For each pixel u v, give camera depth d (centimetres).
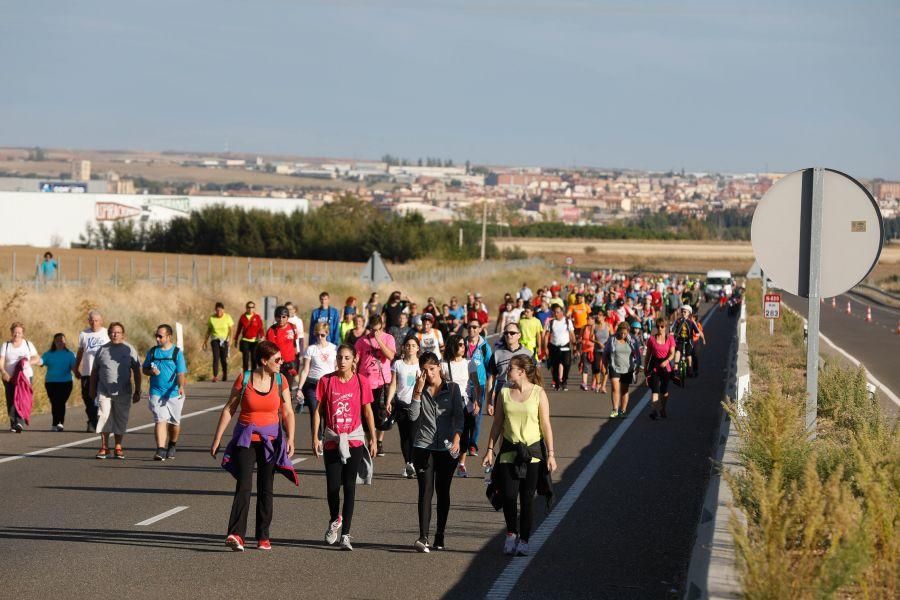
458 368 4238
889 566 2206
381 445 4903
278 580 2694
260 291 14188
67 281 12619
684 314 8275
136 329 9594
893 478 2602
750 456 3091
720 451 4062
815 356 2745
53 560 2889
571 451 4931
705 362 10350
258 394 3042
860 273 2684
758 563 1920
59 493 3909
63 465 4566
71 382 5778
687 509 3609
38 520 3428
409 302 7612
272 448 3047
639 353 6362
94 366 4778
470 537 3216
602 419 6156
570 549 3050
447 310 8969
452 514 3569
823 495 2161
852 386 5366
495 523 3425
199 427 5881
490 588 2633
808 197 2711
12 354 5622
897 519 2416
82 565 2836
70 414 6412
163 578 2706
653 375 6128
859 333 14200
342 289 16112
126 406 4778
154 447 5147
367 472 3138
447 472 3078
